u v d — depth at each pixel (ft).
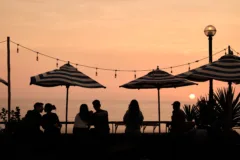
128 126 42.11
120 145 42.52
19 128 41.88
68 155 43.14
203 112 46.55
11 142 41.63
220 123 41.45
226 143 40.78
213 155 41.32
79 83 46.47
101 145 42.50
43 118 43.14
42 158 42.01
